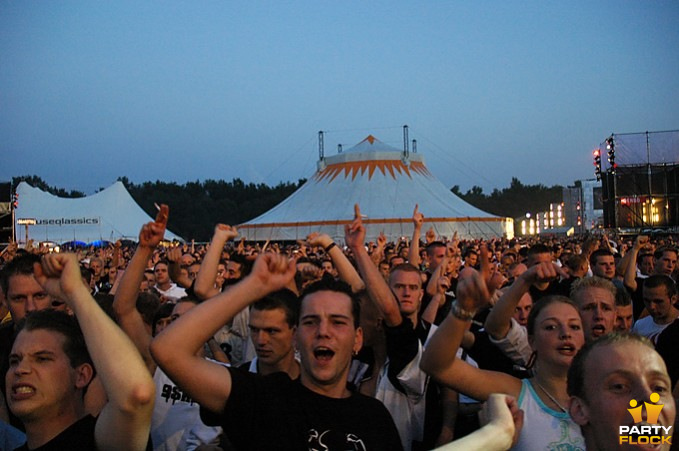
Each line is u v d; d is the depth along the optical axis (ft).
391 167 176.65
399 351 11.78
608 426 6.07
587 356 6.39
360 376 13.41
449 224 157.58
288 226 158.30
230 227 11.62
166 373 7.49
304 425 8.10
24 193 138.21
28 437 7.98
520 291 10.40
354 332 8.87
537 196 442.09
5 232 90.43
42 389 7.73
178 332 7.40
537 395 9.34
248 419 7.91
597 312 12.85
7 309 15.88
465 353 14.32
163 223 10.59
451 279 26.71
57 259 6.70
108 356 6.33
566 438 8.82
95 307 6.61
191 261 32.09
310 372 8.60
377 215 158.81
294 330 11.95
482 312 18.52
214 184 360.07
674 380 13.98
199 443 11.96
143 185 344.08
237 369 8.30
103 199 144.77
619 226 89.56
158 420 12.55
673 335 14.34
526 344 11.60
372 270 11.44
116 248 36.01
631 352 6.12
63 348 7.95
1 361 11.11
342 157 179.83
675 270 28.30
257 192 356.38
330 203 168.45
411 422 12.26
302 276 20.79
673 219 87.97
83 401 9.36
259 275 7.51
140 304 14.90
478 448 5.61
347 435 8.11
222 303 7.47
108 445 6.46
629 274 24.58
